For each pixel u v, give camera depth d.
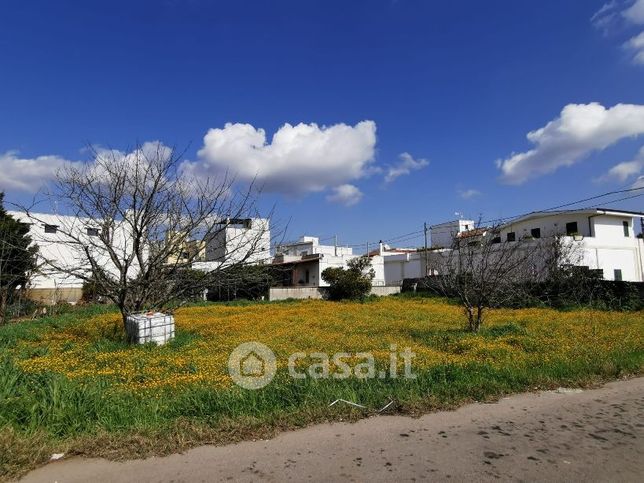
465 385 6.83
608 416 5.73
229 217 14.62
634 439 4.95
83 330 15.59
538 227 35.81
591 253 32.22
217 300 32.62
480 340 10.83
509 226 37.59
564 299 22.44
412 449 4.66
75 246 14.91
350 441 4.86
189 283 14.16
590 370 7.96
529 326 14.34
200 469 4.17
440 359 8.84
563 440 4.92
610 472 4.15
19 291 24.98
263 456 4.46
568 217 34.34
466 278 13.65
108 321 17.89
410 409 5.88
